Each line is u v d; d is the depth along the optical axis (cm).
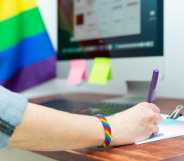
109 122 59
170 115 77
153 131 62
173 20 117
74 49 128
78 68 127
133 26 102
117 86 138
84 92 152
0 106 51
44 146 54
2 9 139
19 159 96
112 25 110
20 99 54
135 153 53
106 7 111
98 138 56
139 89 109
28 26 145
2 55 138
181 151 53
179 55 116
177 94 117
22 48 143
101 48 114
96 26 116
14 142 52
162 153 52
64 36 133
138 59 101
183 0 113
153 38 96
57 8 136
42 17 153
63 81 157
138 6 101
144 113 62
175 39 117
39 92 149
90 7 118
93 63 118
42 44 148
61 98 124
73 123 55
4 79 138
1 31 138
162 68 94
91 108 90
